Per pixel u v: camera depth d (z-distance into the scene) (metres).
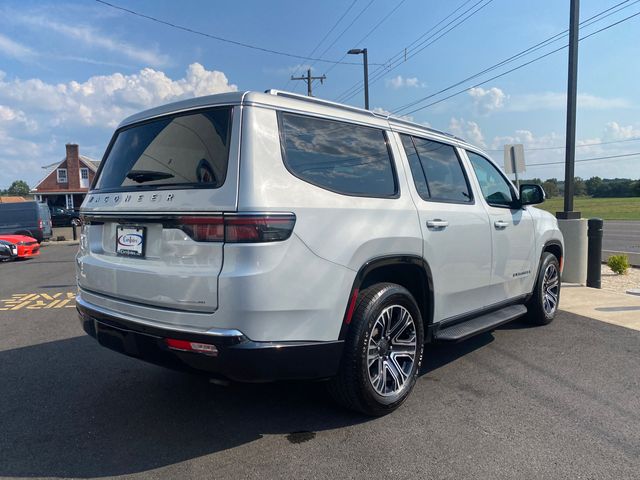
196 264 2.89
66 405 3.82
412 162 4.00
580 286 8.66
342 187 3.31
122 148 3.68
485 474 2.81
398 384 3.60
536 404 3.75
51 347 5.44
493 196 5.00
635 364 4.63
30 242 16.48
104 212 3.46
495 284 4.82
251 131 2.95
